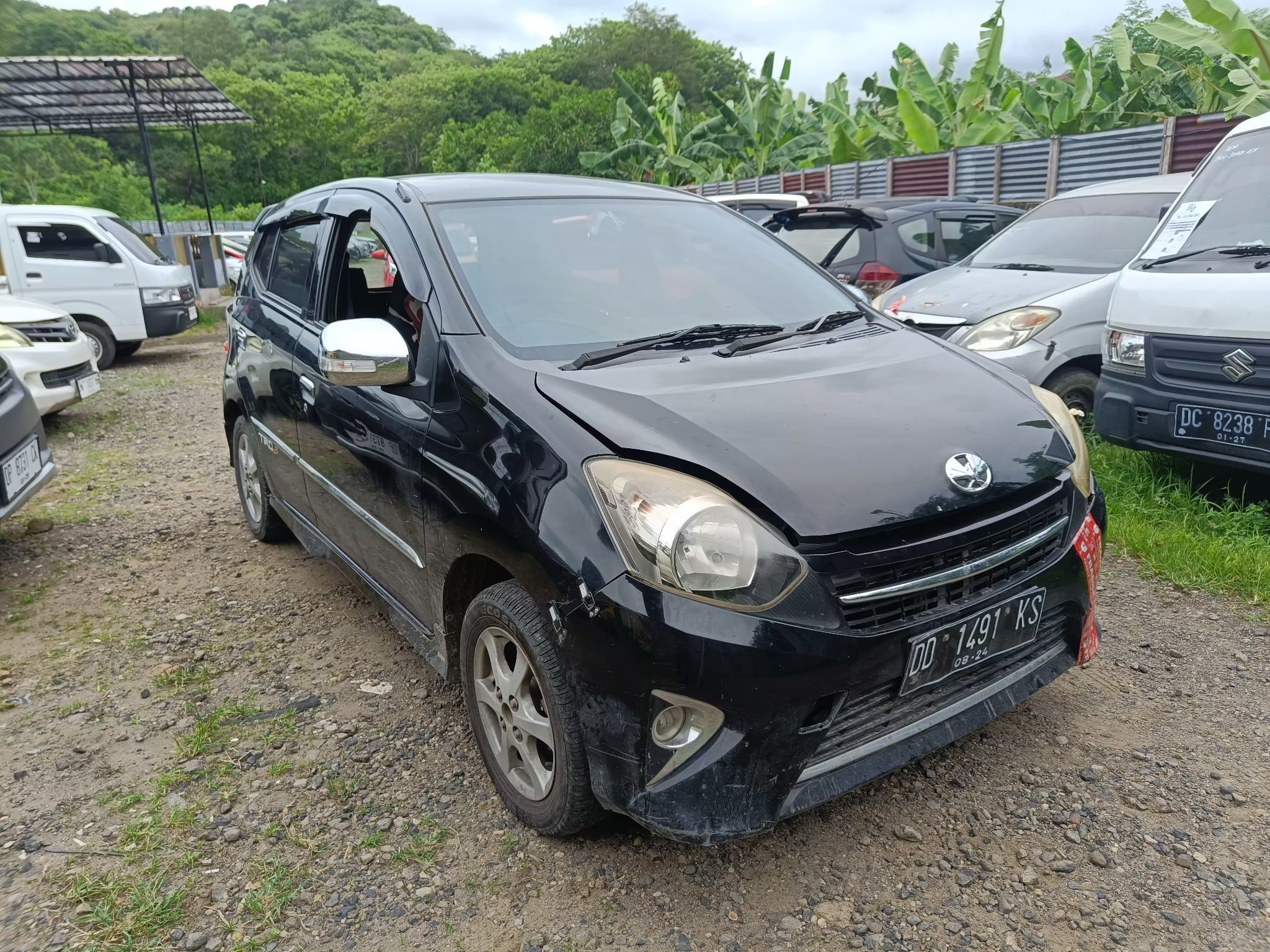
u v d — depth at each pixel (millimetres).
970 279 6066
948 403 2447
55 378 7207
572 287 2900
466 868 2344
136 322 11203
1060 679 3146
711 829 2010
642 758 2031
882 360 2701
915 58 17328
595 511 2043
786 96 23125
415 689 3270
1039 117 15617
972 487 2146
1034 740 2791
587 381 2400
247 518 4934
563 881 2283
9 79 15742
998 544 2221
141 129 16359
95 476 6258
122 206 45781
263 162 70875
